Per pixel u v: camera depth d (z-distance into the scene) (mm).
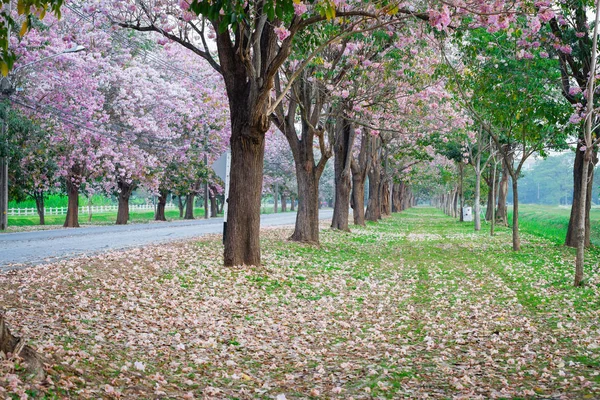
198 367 7547
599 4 13992
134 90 32562
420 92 22578
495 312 11891
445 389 6816
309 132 23203
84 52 29156
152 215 77938
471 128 33531
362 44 19234
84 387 5633
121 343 8188
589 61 18828
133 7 15875
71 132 32938
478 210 40125
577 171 24984
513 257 22266
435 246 27984
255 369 7738
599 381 6781
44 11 6340
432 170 65000
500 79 19094
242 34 13250
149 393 6066
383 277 17203
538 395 6324
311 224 24484
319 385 7047
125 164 35094
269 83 13961
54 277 12305
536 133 20891
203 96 33938
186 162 46750
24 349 5523
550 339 9312
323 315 11586
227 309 11398
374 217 50656
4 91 27625
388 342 9570
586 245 24906
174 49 34531
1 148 27625
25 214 68625
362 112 26125
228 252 15852
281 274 15461
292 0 6277
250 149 15570
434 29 12078
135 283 12586
